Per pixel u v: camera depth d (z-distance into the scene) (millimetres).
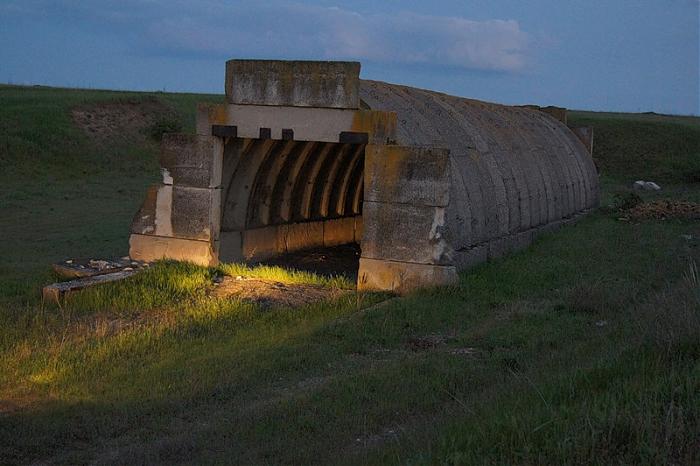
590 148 29641
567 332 10039
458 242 14594
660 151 44469
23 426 7176
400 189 13039
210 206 14516
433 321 11016
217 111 14305
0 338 10055
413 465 5023
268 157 15961
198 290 12977
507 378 7867
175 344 9969
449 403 7254
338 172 19250
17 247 18828
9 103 39438
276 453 6238
